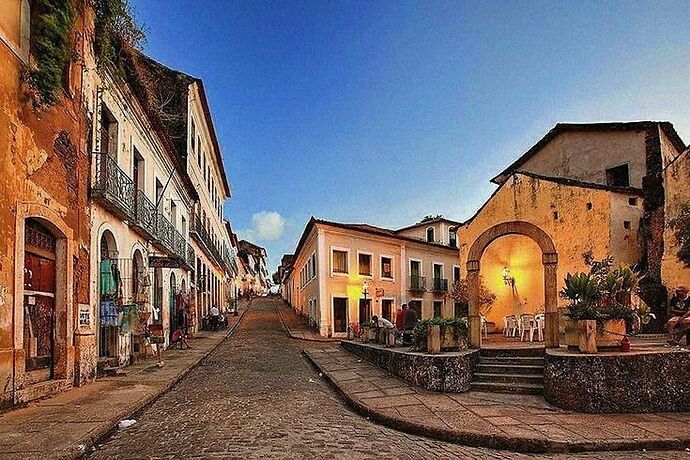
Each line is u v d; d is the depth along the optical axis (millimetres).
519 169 22219
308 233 31625
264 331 28875
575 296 9703
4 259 7891
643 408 8359
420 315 34469
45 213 9117
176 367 13562
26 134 8586
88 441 6277
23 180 8469
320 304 27938
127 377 11680
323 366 14320
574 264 15367
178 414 8297
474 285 11727
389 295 32031
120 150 13945
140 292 15211
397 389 10422
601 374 8422
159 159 19203
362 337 17641
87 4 11078
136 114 15508
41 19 8914
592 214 15047
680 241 14086
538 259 16859
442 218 41875
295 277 45281
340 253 29609
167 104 25422
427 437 7359
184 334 20359
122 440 6656
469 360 10398
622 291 9711
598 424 7570
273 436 6734
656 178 15164
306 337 25625
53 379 9578
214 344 21203
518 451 6742
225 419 7816
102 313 11953
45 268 9562
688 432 7117
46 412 7738
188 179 24641
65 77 10148
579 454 6570
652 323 13992
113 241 13188
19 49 8445
